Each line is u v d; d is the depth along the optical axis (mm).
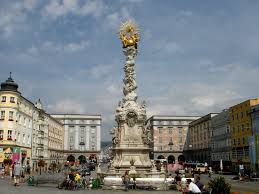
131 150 42656
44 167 88438
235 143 78562
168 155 131375
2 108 66062
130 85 45344
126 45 46844
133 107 43875
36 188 34875
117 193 30312
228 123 83625
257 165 64500
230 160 81500
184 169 71250
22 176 46062
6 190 32031
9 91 66500
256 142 57906
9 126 65875
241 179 53375
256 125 67812
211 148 99188
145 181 34312
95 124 137500
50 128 101875
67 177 36250
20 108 70625
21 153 70812
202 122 111250
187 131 133375
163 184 34219
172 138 132875
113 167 41625
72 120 136250
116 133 43875
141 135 43469
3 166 63531
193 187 23391
